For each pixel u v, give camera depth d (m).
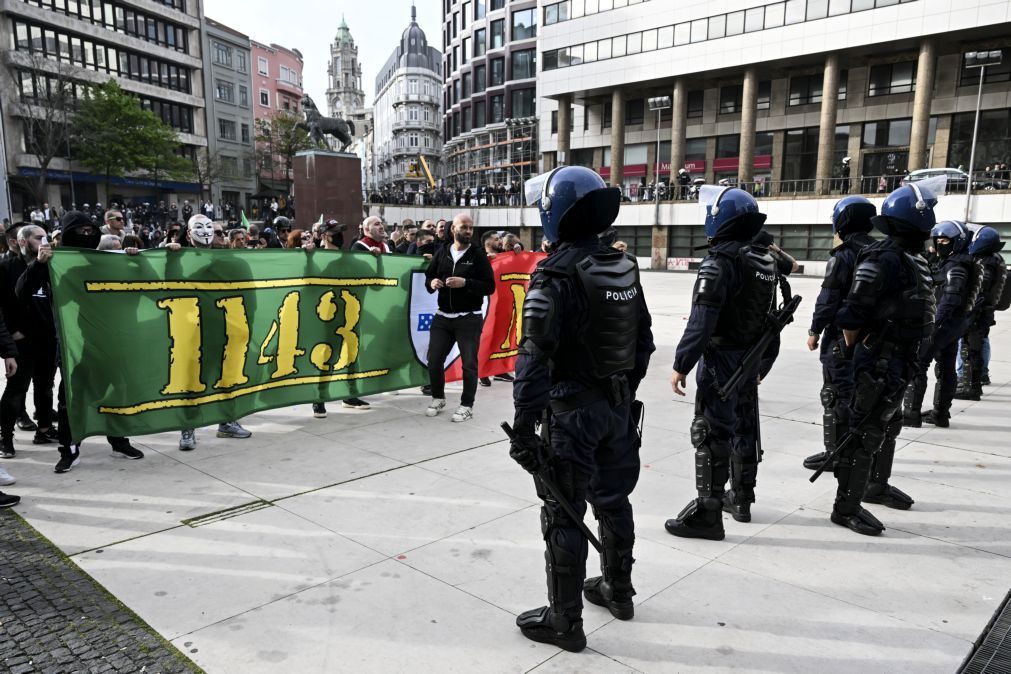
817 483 4.64
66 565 3.37
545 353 2.49
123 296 4.91
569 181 2.64
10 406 5.06
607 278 2.61
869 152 37.47
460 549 3.56
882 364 3.69
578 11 43.72
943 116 34.91
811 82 38.84
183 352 5.23
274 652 2.66
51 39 42.34
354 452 5.22
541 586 3.19
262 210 54.34
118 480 4.58
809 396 7.30
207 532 3.75
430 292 6.27
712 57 38.31
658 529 3.87
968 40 32.75
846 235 4.63
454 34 70.94
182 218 38.41
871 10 33.00
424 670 2.56
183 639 2.74
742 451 3.94
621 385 2.69
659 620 2.93
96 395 4.82
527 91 59.25
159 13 49.62
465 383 6.25
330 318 6.25
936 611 3.02
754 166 41.16
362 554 3.50
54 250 4.57
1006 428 6.05
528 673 2.55
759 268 3.51
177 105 52.84
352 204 22.23
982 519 4.04
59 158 41.75
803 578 3.31
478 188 45.47
